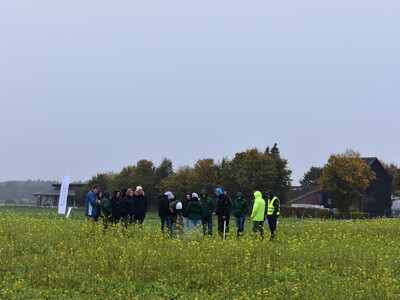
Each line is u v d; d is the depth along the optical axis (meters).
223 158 146.12
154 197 153.88
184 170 145.38
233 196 136.50
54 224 40.22
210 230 42.12
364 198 158.50
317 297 21.48
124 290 22.30
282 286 23.53
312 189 171.75
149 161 156.75
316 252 31.16
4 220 43.22
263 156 135.00
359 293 22.19
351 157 142.62
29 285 22.67
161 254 27.73
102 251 28.58
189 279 24.39
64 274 23.97
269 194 42.28
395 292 23.05
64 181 68.00
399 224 54.81
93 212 40.28
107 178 167.88
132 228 36.97
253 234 38.47
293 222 66.81
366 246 35.81
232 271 25.58
